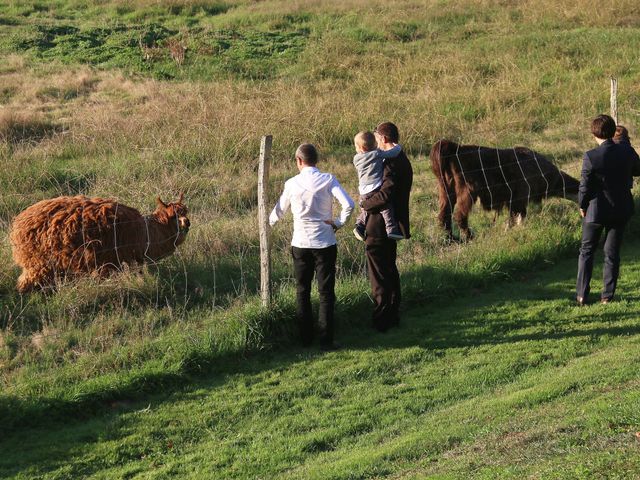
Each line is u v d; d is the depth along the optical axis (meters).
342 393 10.00
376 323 11.70
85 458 8.68
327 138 22.28
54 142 21.55
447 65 29.58
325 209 10.88
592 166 11.70
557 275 13.66
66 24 37.81
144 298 12.59
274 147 21.08
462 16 37.53
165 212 13.62
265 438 9.02
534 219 15.38
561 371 9.95
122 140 21.45
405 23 36.41
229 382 10.37
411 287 12.67
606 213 11.82
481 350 10.97
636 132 22.06
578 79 27.28
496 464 7.18
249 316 11.33
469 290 13.09
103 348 11.02
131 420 9.46
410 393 9.86
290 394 10.00
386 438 8.75
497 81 27.06
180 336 11.04
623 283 13.09
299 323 11.19
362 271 13.45
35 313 12.16
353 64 30.77
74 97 27.77
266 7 40.06
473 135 22.34
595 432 7.41
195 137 20.92
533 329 11.54
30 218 12.56
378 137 11.24
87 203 12.85
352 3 40.06
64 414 9.59
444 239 15.11
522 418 8.35
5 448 8.91
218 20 38.72
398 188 11.07
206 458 8.64
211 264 13.88
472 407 9.14
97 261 12.70
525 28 35.44
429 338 11.46
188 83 29.03
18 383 10.04
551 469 6.72
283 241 14.60
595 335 11.18
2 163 18.97
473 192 15.18
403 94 26.80
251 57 32.75
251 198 17.67
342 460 8.16
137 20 39.19
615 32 33.47
